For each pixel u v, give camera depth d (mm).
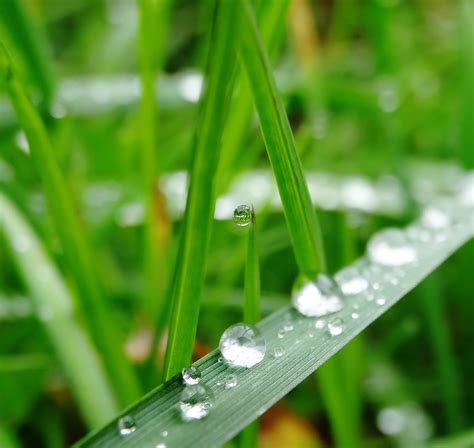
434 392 154
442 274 177
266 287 176
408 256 126
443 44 286
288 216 111
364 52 295
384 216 185
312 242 113
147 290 150
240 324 108
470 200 150
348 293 117
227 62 100
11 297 157
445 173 199
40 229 150
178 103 192
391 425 151
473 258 159
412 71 249
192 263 106
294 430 150
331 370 132
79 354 131
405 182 177
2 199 145
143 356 147
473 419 151
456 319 173
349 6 291
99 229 165
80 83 192
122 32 263
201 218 105
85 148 187
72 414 151
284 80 206
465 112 181
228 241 183
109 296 157
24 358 144
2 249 172
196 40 291
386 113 194
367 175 209
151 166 146
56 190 124
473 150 179
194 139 104
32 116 118
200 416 101
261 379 104
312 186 185
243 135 142
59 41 291
